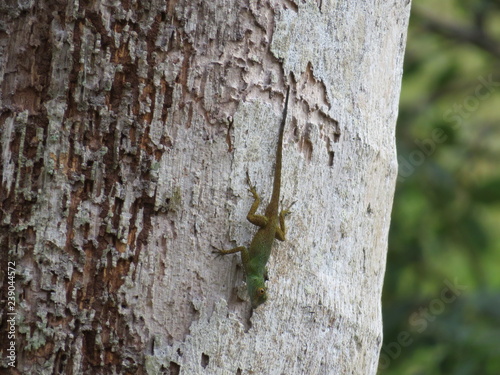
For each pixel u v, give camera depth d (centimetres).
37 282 212
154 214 214
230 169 215
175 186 214
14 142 213
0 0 215
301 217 218
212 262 215
